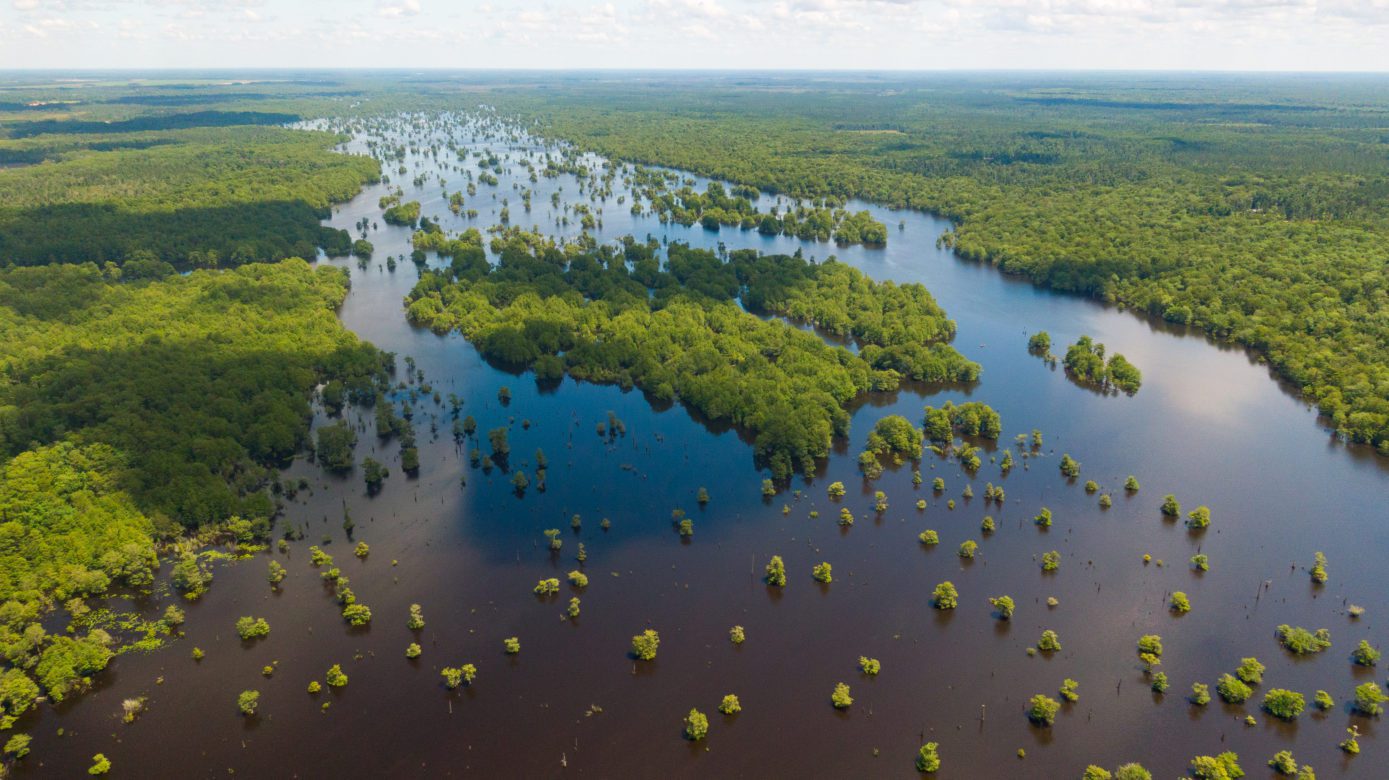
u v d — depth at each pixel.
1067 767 134.38
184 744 138.75
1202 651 158.88
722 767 134.62
